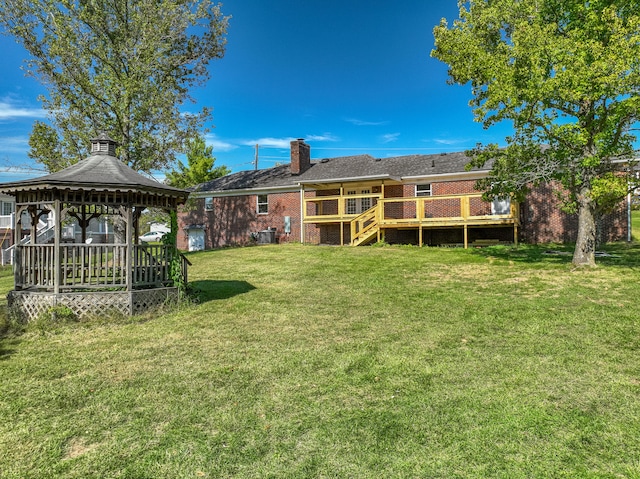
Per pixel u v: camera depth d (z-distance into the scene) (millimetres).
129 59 18766
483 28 11734
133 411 4141
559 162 11398
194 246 27250
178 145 20391
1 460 3314
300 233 23391
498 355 5449
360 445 3451
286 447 3447
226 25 20688
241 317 7852
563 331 6312
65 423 3908
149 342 6418
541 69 9891
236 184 26406
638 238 17750
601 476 2969
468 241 19203
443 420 3824
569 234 17609
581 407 3990
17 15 16859
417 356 5523
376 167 22484
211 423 3873
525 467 3104
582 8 10273
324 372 5066
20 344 6391
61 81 17766
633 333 6066
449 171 19438
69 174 7883
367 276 11648
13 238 25250
